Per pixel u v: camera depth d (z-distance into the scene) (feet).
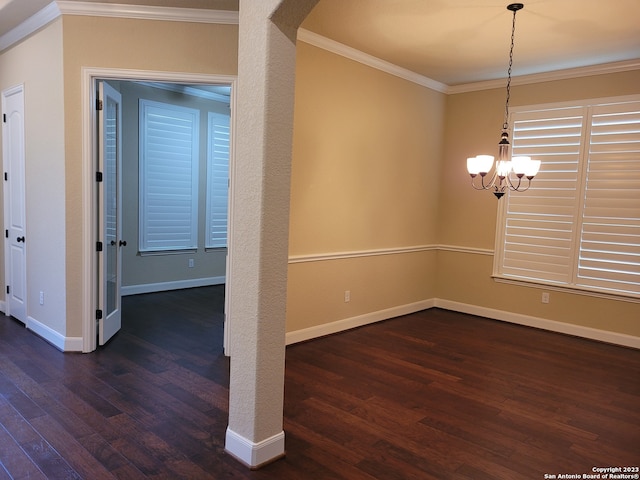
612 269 14.99
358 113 15.02
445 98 18.53
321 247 14.43
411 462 7.93
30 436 8.29
